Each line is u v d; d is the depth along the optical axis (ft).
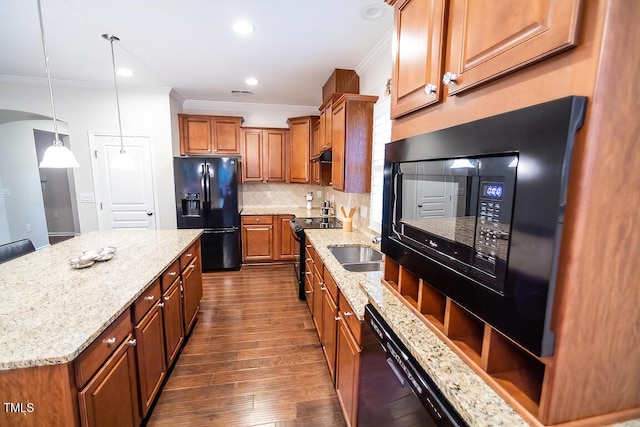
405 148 3.19
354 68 9.69
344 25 6.93
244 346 7.83
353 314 4.49
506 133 1.82
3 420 3.13
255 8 6.29
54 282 5.03
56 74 10.68
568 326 1.60
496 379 2.12
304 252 10.57
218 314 9.63
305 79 10.95
